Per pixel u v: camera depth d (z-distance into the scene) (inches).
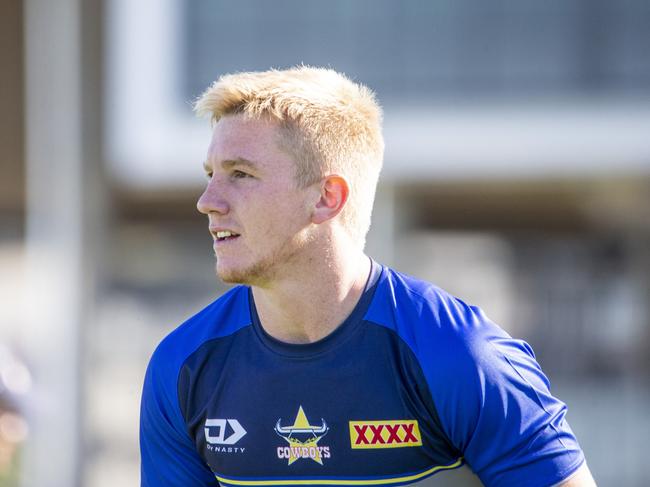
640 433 1007.0
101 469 983.6
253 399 283.6
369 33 937.5
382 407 274.2
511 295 1077.1
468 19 930.7
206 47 957.2
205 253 1074.1
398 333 274.5
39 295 1031.0
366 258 291.9
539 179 965.2
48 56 994.1
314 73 289.6
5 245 1250.0
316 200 275.6
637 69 914.1
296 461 282.2
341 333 278.1
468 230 1082.7
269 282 277.0
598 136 928.3
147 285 1062.4
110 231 1037.8
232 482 291.7
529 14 924.0
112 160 997.8
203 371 291.3
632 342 1040.8
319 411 278.2
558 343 1053.8
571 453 270.1
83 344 998.4
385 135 949.2
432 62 937.5
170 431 302.2
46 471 877.2
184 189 1016.9
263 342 284.7
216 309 299.0
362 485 280.8
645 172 938.7
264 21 942.4
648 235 1045.2
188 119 976.9
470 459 275.6
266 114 273.0
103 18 973.2
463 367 265.7
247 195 271.6
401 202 1035.3
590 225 1067.3
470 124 942.4
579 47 920.9
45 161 1010.7
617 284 1061.8
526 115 935.0
